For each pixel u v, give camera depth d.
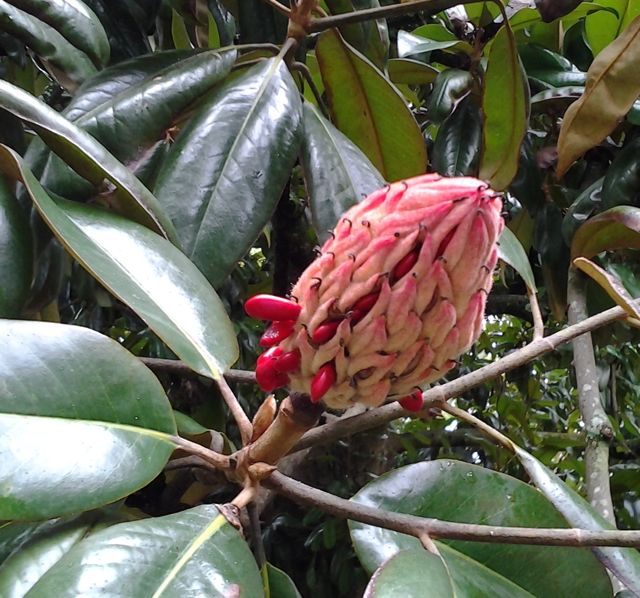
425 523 0.33
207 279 0.40
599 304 0.64
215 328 0.38
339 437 0.40
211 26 0.67
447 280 0.30
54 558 0.33
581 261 0.40
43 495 0.29
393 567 0.30
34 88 0.64
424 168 0.57
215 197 0.42
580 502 0.39
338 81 0.54
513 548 0.38
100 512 0.35
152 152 0.48
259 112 0.45
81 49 0.42
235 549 0.31
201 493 0.52
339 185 0.46
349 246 0.31
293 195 0.78
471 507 0.39
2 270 0.33
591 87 0.54
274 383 0.33
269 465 0.34
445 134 0.67
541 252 0.69
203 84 0.46
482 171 0.59
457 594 0.34
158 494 0.56
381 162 0.58
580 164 0.73
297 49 0.50
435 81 0.66
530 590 0.37
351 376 0.31
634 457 0.89
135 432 0.32
